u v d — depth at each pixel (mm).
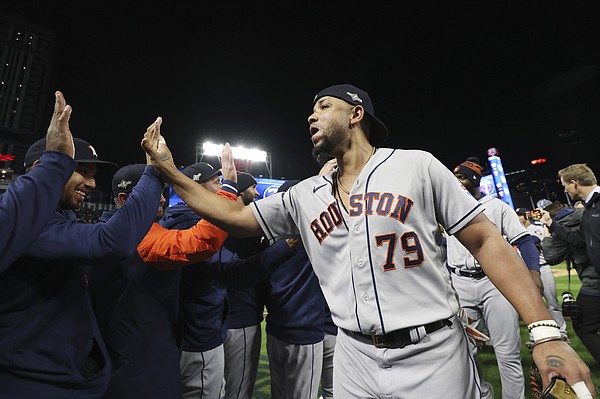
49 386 1159
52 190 1145
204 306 2006
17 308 1144
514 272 1052
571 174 3096
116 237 1273
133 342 1545
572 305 2883
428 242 1169
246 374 2432
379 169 1250
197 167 2371
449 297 1188
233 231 1451
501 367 2586
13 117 59094
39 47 62375
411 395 1102
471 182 2875
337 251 1255
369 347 1185
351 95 1373
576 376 856
